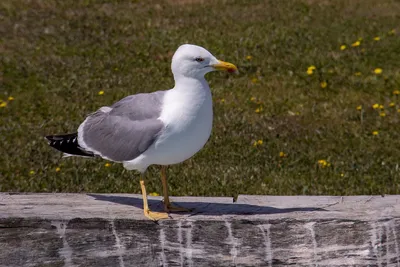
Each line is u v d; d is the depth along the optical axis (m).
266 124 15.06
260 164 13.08
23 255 7.82
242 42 20.20
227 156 13.39
